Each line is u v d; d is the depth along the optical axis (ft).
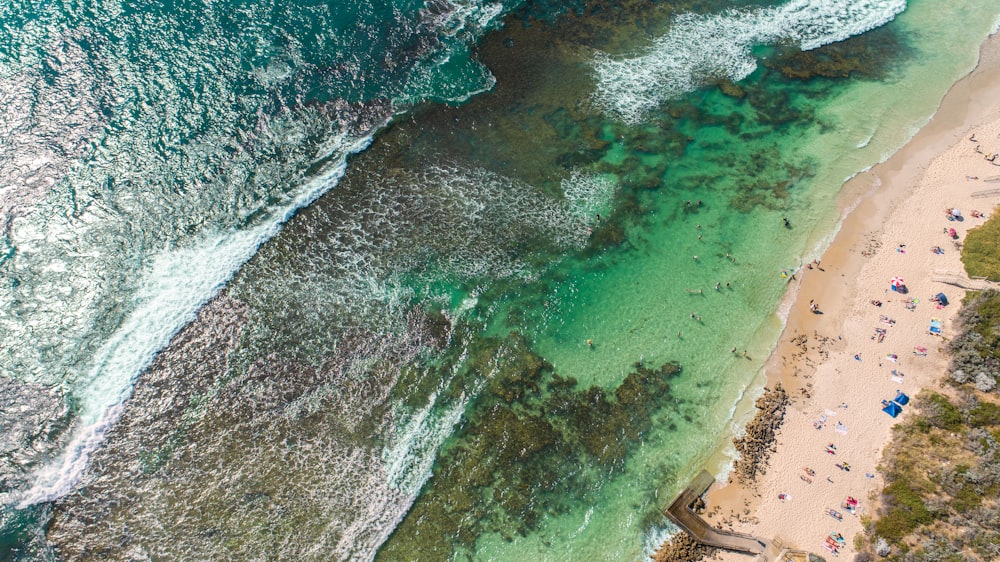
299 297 130.41
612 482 112.06
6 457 108.27
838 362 122.31
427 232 141.49
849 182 150.20
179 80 151.33
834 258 137.18
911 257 135.03
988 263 130.00
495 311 131.75
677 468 112.88
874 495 106.93
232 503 107.45
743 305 132.16
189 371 119.85
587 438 116.67
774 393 119.55
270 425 115.55
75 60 149.48
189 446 112.57
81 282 125.49
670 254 140.36
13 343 118.32
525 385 122.83
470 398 121.08
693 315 131.23
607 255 140.56
